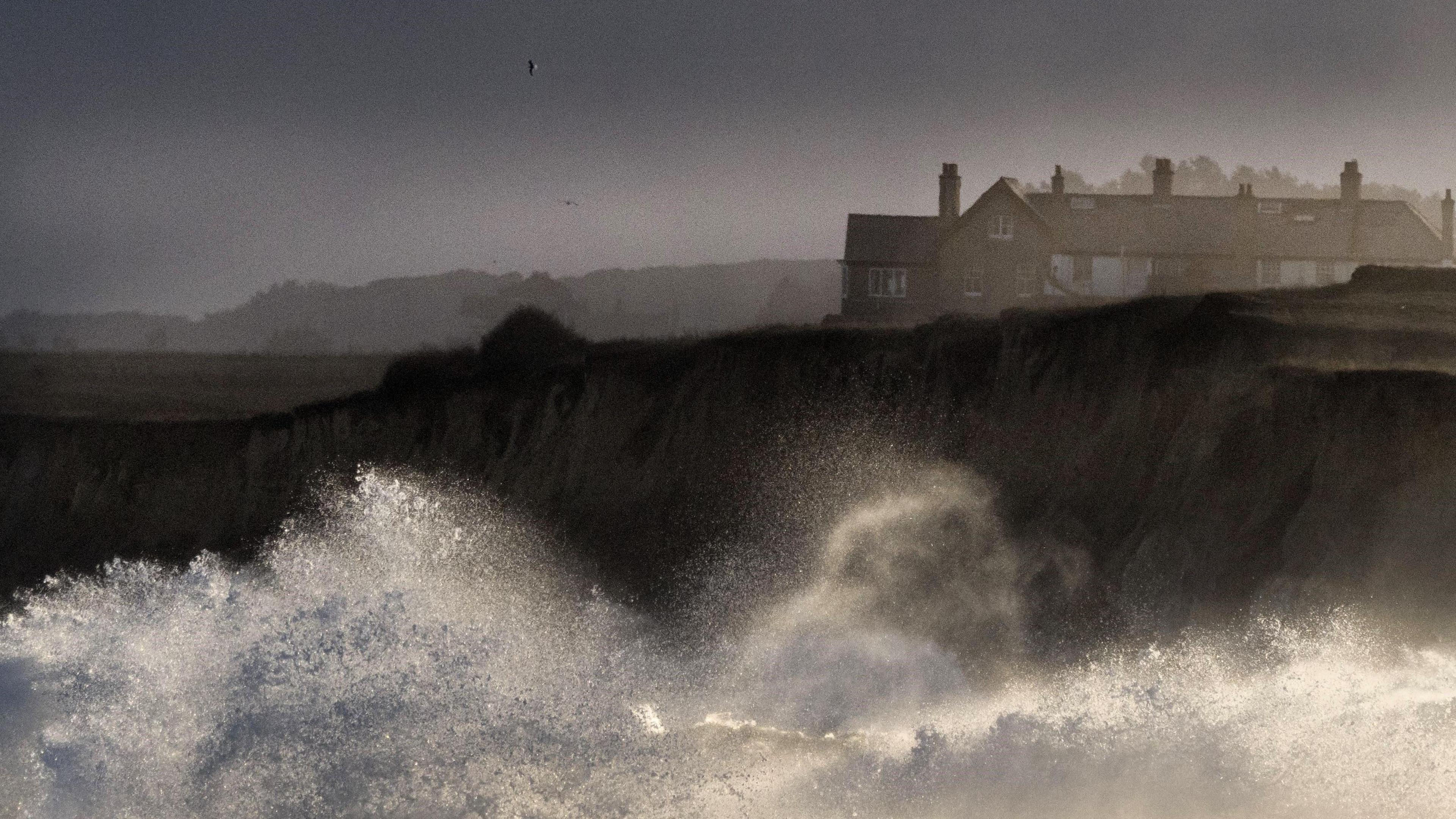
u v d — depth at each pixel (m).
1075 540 107.50
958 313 157.25
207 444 185.38
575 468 150.50
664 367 154.38
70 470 189.38
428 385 179.00
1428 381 93.38
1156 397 112.38
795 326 164.75
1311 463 96.06
